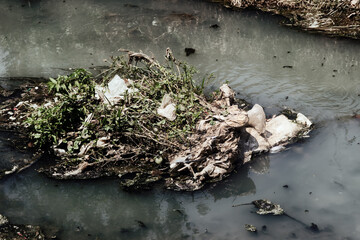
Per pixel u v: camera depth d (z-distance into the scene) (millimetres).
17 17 9117
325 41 7547
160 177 4434
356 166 4516
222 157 4465
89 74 5836
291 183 4340
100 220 3959
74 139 4902
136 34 8070
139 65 6715
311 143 4895
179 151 4613
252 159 4703
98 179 4445
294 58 7012
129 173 4508
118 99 5188
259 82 6238
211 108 5043
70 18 9008
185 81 5539
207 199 4188
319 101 5707
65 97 5078
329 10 8453
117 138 4805
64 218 3977
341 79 6289
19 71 6730
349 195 4148
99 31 8281
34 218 3963
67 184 4395
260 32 8039
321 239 3637
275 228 3789
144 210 4074
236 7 9297
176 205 4125
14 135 5117
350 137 4977
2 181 4410
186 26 8422
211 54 7199
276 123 5125
